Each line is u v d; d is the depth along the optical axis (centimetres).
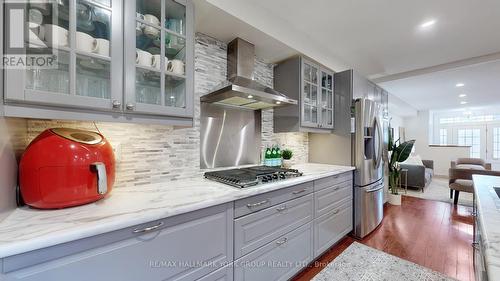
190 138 182
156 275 100
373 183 273
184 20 140
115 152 140
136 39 125
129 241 92
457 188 373
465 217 320
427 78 368
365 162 257
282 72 252
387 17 200
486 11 188
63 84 98
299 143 291
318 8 188
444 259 207
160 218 99
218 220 123
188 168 180
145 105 118
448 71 329
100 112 106
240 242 135
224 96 178
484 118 722
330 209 220
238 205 134
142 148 154
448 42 249
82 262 81
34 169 91
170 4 136
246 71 203
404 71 356
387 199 385
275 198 158
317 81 255
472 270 188
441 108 725
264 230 150
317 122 254
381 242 244
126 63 112
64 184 94
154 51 133
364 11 191
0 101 80
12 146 95
